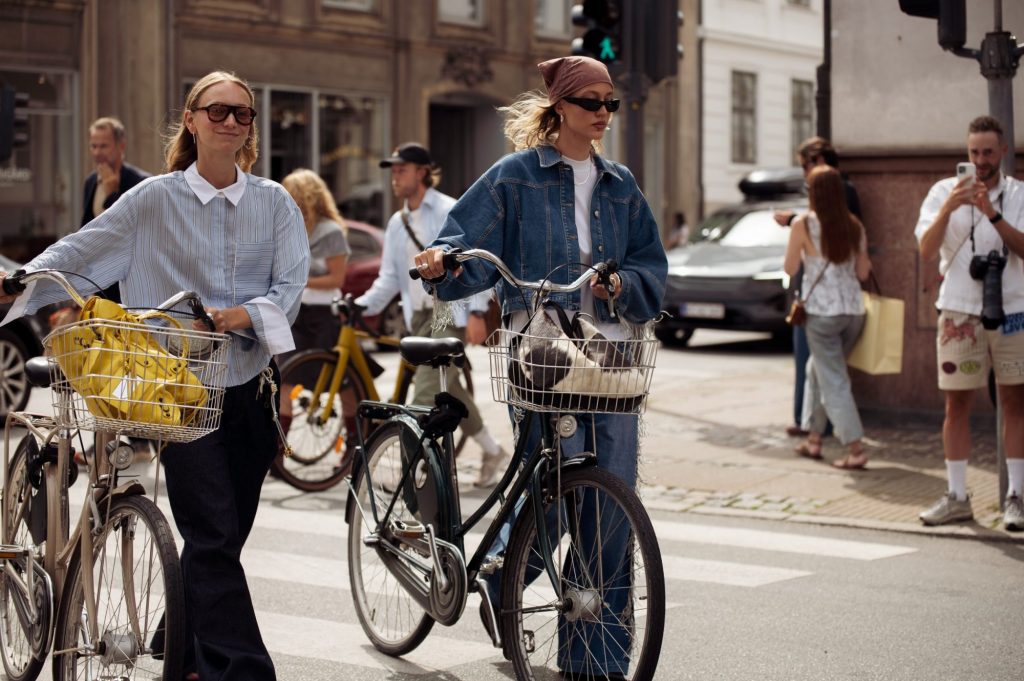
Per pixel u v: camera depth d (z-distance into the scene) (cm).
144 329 393
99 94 2280
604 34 1216
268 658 443
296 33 2580
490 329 873
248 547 744
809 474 957
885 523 804
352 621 606
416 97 2786
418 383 873
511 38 2970
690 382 1489
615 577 466
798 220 965
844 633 585
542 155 489
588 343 440
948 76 1120
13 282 425
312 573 690
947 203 749
